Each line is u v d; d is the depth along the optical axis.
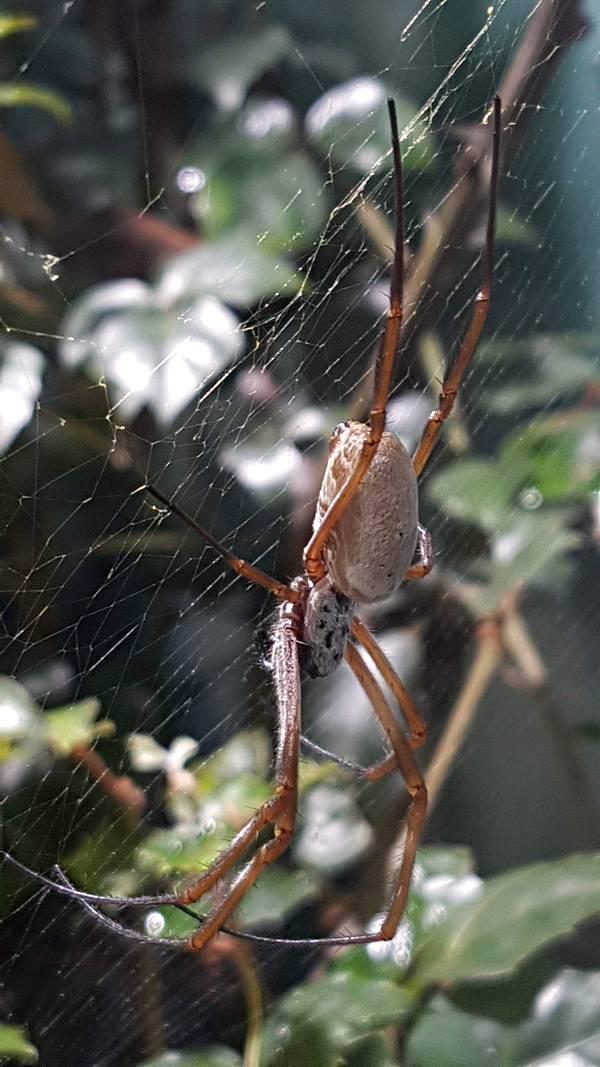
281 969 0.16
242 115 0.17
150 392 0.14
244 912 0.14
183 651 0.16
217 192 0.16
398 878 0.13
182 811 0.14
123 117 0.17
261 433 0.16
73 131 0.17
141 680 0.16
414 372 0.17
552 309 0.19
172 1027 0.15
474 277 0.17
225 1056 0.13
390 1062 0.13
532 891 0.14
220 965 0.16
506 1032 0.13
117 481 0.15
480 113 0.17
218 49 0.17
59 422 0.15
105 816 0.15
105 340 0.15
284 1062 0.13
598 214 0.19
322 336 0.16
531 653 0.18
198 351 0.15
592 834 0.19
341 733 0.16
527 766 0.20
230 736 0.16
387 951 0.14
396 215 0.10
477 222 0.16
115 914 0.15
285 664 0.12
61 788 0.14
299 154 0.16
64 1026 0.14
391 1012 0.13
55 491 0.15
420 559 0.13
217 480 0.16
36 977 0.14
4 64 0.17
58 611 0.15
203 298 0.15
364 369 0.16
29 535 0.15
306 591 0.12
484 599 0.17
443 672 0.18
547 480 0.17
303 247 0.16
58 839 0.14
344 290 0.16
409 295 0.16
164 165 0.17
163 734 0.16
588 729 0.18
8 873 0.14
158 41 0.17
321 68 0.18
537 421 0.18
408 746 0.13
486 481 0.17
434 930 0.14
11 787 0.14
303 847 0.15
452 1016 0.13
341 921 0.16
